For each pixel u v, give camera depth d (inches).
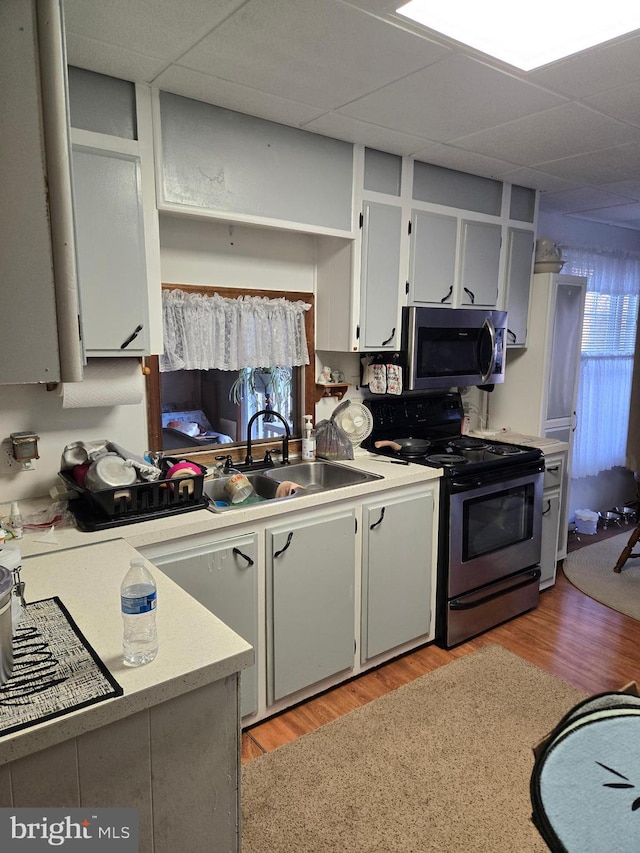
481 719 88.6
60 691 38.8
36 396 82.7
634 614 123.8
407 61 71.2
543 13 60.2
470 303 124.3
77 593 54.2
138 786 41.0
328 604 92.9
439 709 91.0
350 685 98.3
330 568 92.2
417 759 80.1
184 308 95.6
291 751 81.8
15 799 36.1
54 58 29.7
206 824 45.0
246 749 82.4
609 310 177.5
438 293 118.2
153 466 81.3
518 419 142.7
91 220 75.0
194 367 97.8
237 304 102.0
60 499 81.2
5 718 36.0
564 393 143.9
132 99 77.1
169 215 90.1
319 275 112.4
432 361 115.4
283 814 70.9
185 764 43.1
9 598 40.5
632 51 68.2
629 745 24.7
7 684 39.5
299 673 90.7
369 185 104.7
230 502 93.9
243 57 70.3
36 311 31.0
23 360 31.0
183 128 81.9
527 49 68.1
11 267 30.3
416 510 103.4
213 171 85.4
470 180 120.3
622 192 136.0
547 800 22.3
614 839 20.5
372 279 107.4
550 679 99.1
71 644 44.8
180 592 55.1
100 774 39.1
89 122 74.1
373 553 98.1
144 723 40.5
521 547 119.9
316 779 76.5
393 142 100.7
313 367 114.7
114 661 42.5
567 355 142.8
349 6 59.2
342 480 105.8
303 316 112.3
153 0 58.1
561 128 93.9
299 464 108.0
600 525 182.2
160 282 84.7
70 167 31.2
